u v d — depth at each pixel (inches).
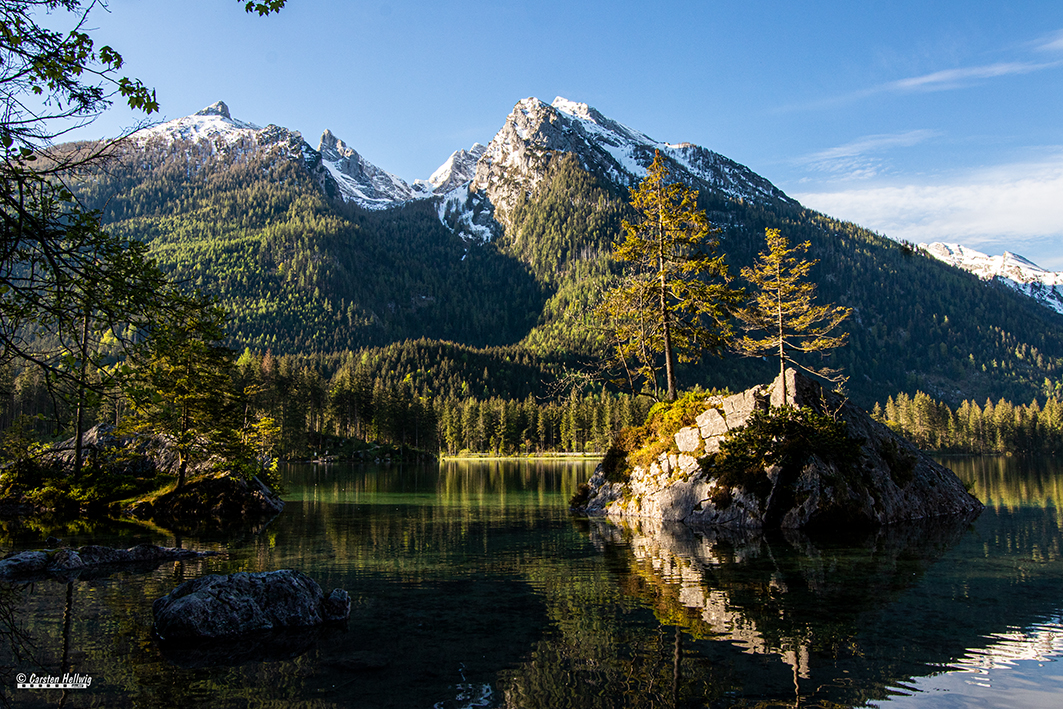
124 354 377.7
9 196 301.1
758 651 430.6
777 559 797.2
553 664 407.8
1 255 311.4
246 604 495.5
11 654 431.5
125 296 360.8
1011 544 922.7
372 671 397.7
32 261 324.8
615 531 1091.9
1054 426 5654.5
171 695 359.3
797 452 1173.7
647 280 1483.8
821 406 1284.4
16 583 658.8
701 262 1438.2
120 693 362.6
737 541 962.7
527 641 457.1
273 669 402.9
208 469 1507.1
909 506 1253.7
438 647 445.7
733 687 366.6
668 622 503.8
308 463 4303.6
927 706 339.6
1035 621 502.0
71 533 1063.0
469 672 395.2
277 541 973.2
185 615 470.3
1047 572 704.4
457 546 919.0
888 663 407.2
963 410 6161.4
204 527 1154.7
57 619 519.8
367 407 5285.4
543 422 6338.6
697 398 1395.2
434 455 5757.9
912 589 621.0
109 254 350.9
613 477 1464.1
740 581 660.1
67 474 1517.0
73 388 350.9
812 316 1510.8
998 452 5856.3
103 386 358.3
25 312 332.2
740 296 1476.4
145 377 393.7
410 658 422.6
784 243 1531.7
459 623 505.7
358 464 4414.4
